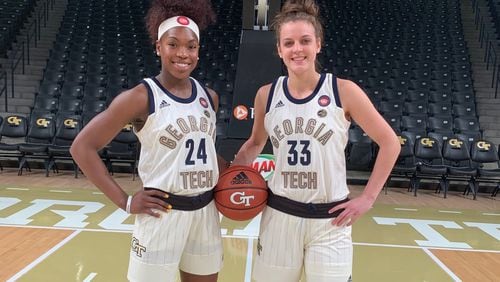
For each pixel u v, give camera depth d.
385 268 3.60
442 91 8.57
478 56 10.71
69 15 11.35
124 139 6.86
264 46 6.64
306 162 1.71
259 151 2.04
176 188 1.68
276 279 1.79
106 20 11.05
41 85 8.10
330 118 1.70
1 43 9.46
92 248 3.79
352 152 7.20
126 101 1.66
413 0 13.87
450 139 6.94
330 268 1.72
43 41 10.52
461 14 13.12
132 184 6.42
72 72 8.50
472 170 6.52
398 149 1.72
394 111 7.89
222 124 7.12
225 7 12.56
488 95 9.12
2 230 4.20
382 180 1.72
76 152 1.64
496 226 5.05
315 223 1.72
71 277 3.17
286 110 1.74
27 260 3.47
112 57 9.18
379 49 10.39
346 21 12.02
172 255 1.71
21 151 6.64
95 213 4.87
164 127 1.66
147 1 12.47
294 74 1.71
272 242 1.78
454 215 5.50
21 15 10.74
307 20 1.69
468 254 4.03
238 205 1.82
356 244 4.20
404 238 4.46
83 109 7.43
